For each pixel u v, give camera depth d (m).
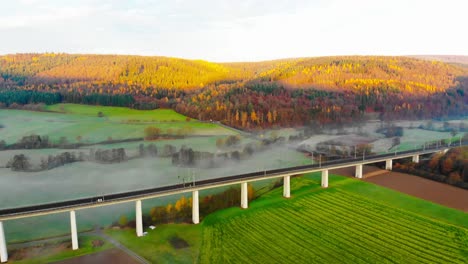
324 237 84.25
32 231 89.81
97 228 90.88
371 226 89.50
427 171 129.00
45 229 90.56
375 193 112.00
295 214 96.88
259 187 118.00
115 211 100.50
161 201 106.38
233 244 81.62
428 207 100.81
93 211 100.56
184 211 99.19
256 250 79.00
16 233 88.94
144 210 100.19
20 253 79.00
